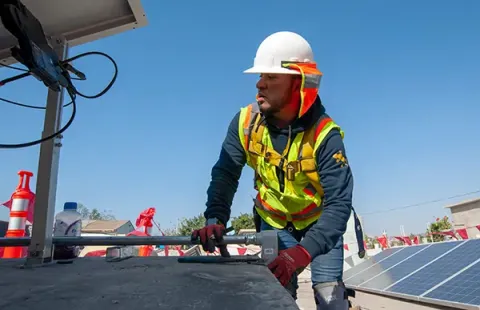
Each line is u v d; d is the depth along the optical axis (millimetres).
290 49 1768
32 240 1585
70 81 1841
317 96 1793
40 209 1625
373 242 18797
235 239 1529
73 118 1817
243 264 1448
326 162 1665
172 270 1291
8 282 1071
